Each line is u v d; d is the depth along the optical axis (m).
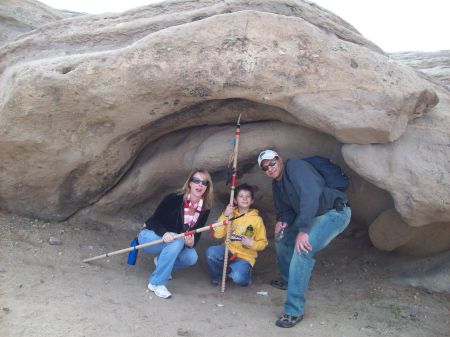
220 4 4.55
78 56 4.25
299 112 3.99
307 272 3.82
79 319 3.48
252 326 3.80
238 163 4.73
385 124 3.84
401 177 3.98
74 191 4.93
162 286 4.14
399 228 4.57
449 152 3.98
